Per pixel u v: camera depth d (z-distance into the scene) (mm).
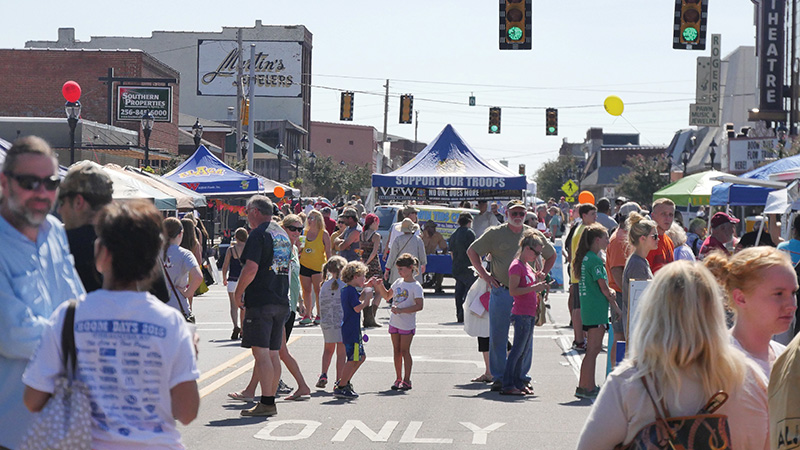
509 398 10828
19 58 56594
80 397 3830
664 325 3727
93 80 56281
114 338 3859
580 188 137625
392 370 12992
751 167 51375
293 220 11750
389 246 19844
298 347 15117
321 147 119062
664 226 11203
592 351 10688
